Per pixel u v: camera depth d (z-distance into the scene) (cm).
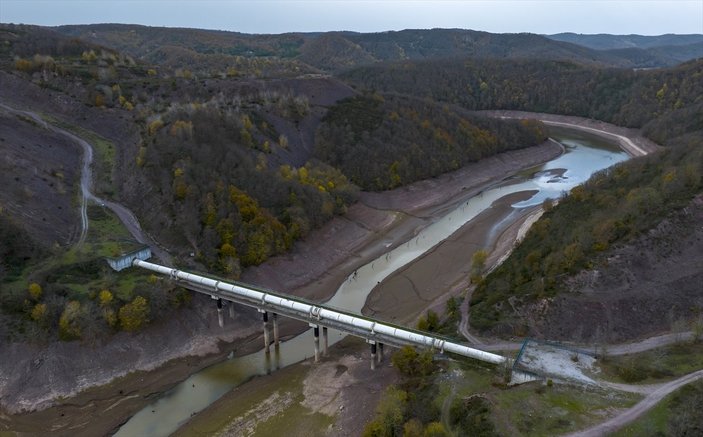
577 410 5791
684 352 6856
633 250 8562
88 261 9200
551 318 7850
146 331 8412
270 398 7425
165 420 7100
